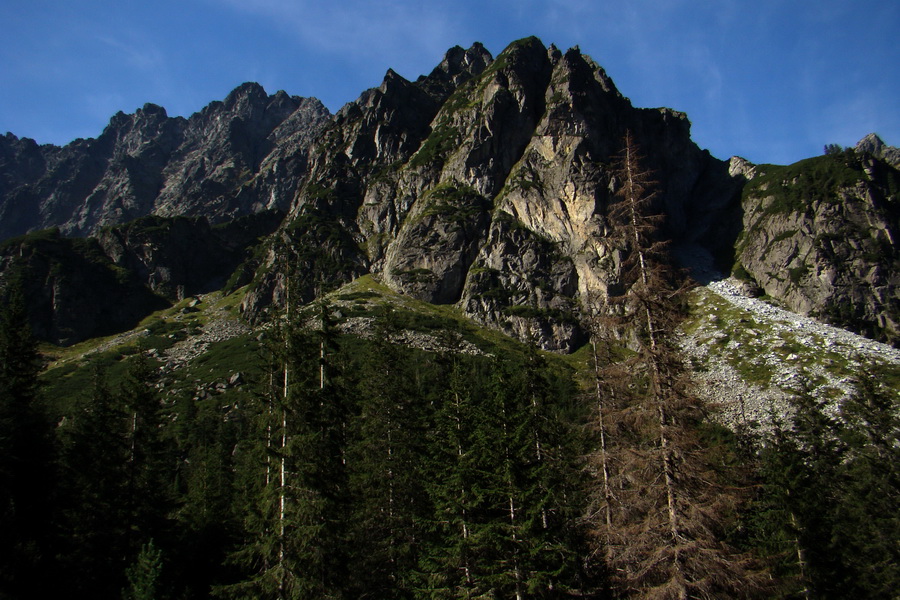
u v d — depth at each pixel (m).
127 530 43.62
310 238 171.62
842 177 142.25
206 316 166.38
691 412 23.84
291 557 29.50
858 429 49.94
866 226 132.12
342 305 133.75
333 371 40.53
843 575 37.12
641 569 22.50
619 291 126.12
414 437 43.69
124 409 48.78
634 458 23.91
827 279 124.25
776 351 98.81
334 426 38.19
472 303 133.25
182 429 86.94
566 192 143.25
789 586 22.70
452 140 176.50
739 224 157.12
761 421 74.94
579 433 37.47
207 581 45.47
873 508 42.59
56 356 149.62
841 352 96.31
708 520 21.83
